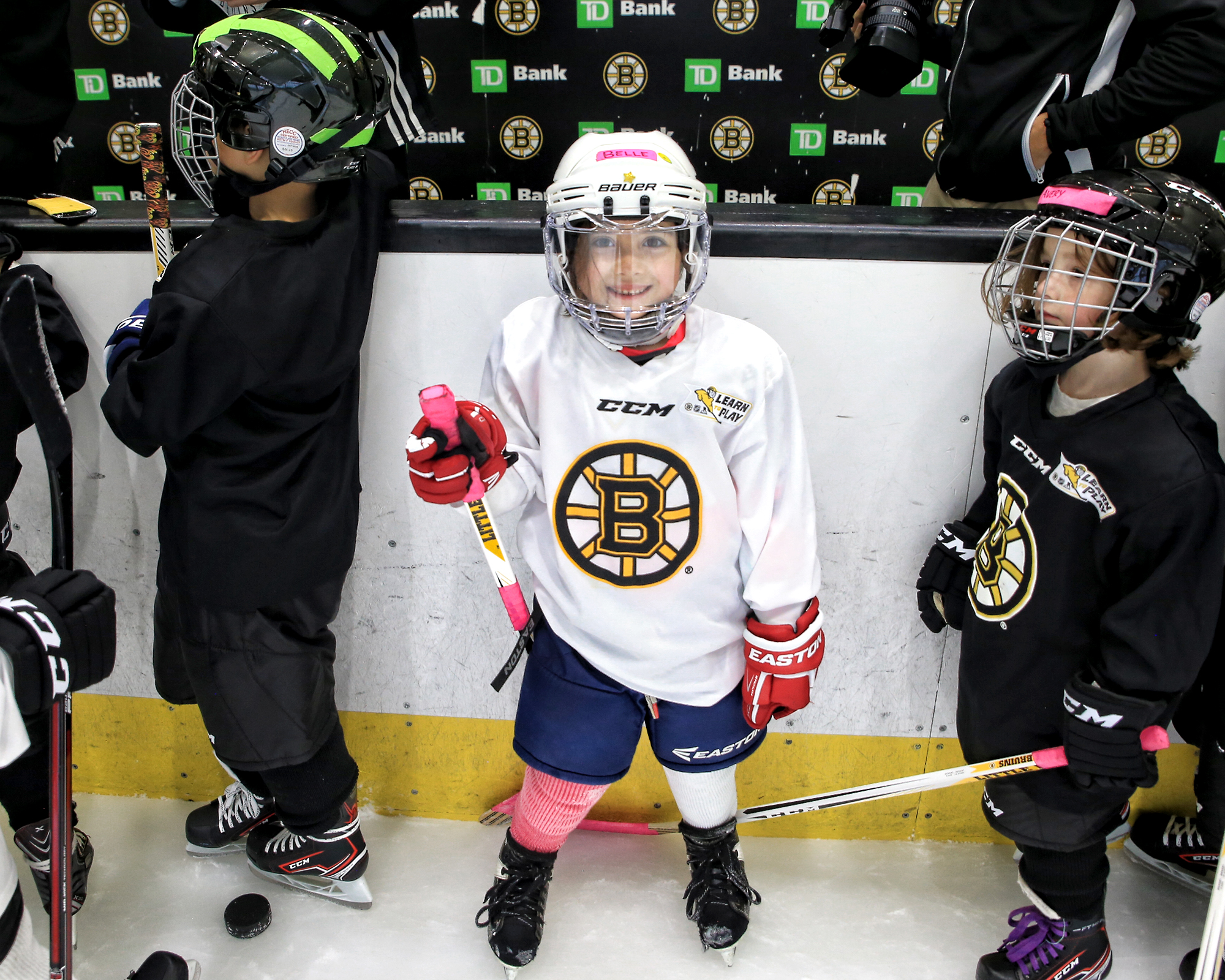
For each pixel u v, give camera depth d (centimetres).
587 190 104
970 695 135
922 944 151
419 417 150
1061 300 108
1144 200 103
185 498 125
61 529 119
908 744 168
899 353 141
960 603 143
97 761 182
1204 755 145
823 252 135
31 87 153
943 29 171
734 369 117
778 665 127
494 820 173
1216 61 125
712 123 283
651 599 126
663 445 120
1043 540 120
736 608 131
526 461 126
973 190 161
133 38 280
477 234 137
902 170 285
